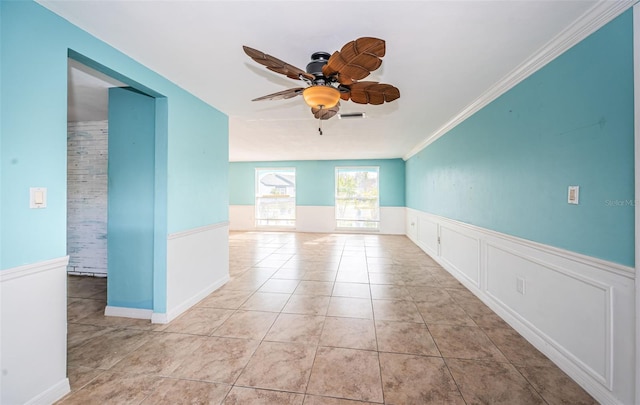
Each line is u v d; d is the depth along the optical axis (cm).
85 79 240
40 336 148
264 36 176
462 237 351
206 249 309
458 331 231
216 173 327
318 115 211
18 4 137
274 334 228
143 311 258
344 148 609
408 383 169
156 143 245
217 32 172
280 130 436
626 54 137
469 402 154
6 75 133
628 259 138
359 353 200
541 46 186
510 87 238
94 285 355
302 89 176
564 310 180
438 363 188
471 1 143
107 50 185
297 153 684
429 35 174
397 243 638
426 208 529
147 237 259
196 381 172
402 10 150
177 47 190
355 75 158
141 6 147
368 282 360
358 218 794
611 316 147
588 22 154
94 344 213
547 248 192
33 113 144
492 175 271
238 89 265
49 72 151
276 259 486
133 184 260
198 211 292
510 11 150
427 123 392
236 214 851
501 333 228
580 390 163
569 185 174
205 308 279
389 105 312
